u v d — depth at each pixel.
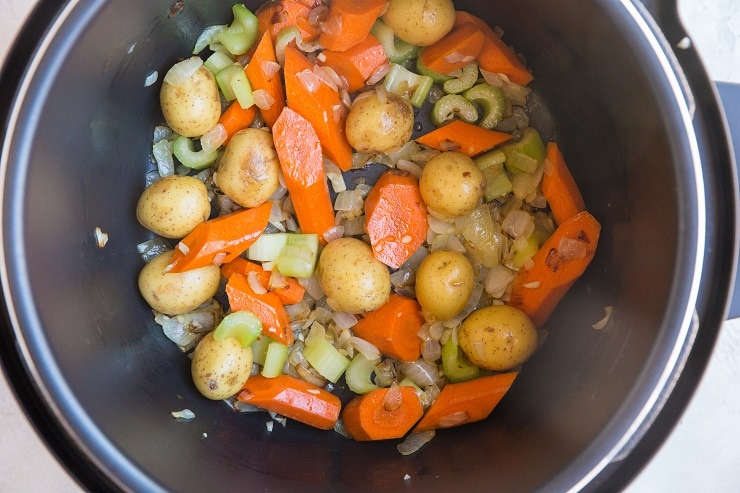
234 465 0.38
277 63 0.42
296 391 0.41
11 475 0.43
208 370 0.40
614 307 0.38
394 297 0.43
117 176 0.41
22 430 0.43
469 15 0.42
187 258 0.41
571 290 0.42
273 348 0.42
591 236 0.40
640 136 0.36
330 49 0.42
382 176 0.43
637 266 0.36
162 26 0.40
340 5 0.40
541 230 0.43
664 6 0.35
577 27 0.37
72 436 0.33
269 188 0.42
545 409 0.39
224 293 0.44
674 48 0.35
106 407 0.35
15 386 0.33
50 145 0.34
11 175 0.32
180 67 0.41
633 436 0.34
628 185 0.37
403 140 0.42
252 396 0.41
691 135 0.33
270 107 0.43
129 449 0.34
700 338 0.34
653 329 0.34
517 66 0.43
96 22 0.34
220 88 0.43
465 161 0.41
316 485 0.37
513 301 0.43
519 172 0.44
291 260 0.42
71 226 0.37
